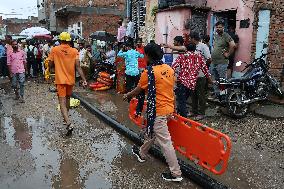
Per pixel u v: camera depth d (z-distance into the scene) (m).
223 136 4.19
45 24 29.59
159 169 5.13
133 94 4.80
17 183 4.62
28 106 9.37
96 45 15.84
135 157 5.60
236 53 9.93
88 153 5.76
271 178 4.84
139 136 6.21
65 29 25.03
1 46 15.30
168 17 11.95
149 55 4.59
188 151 4.87
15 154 5.68
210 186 4.39
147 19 13.99
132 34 14.55
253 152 5.81
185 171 4.85
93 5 22.75
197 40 6.62
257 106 8.53
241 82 7.77
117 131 7.04
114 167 5.19
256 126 7.19
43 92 11.80
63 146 6.09
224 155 4.20
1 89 12.64
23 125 7.45
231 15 10.52
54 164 5.28
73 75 6.70
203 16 11.02
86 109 9.20
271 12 9.09
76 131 7.02
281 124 7.28
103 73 12.66
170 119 5.10
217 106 8.71
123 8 21.77
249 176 4.89
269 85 8.42
